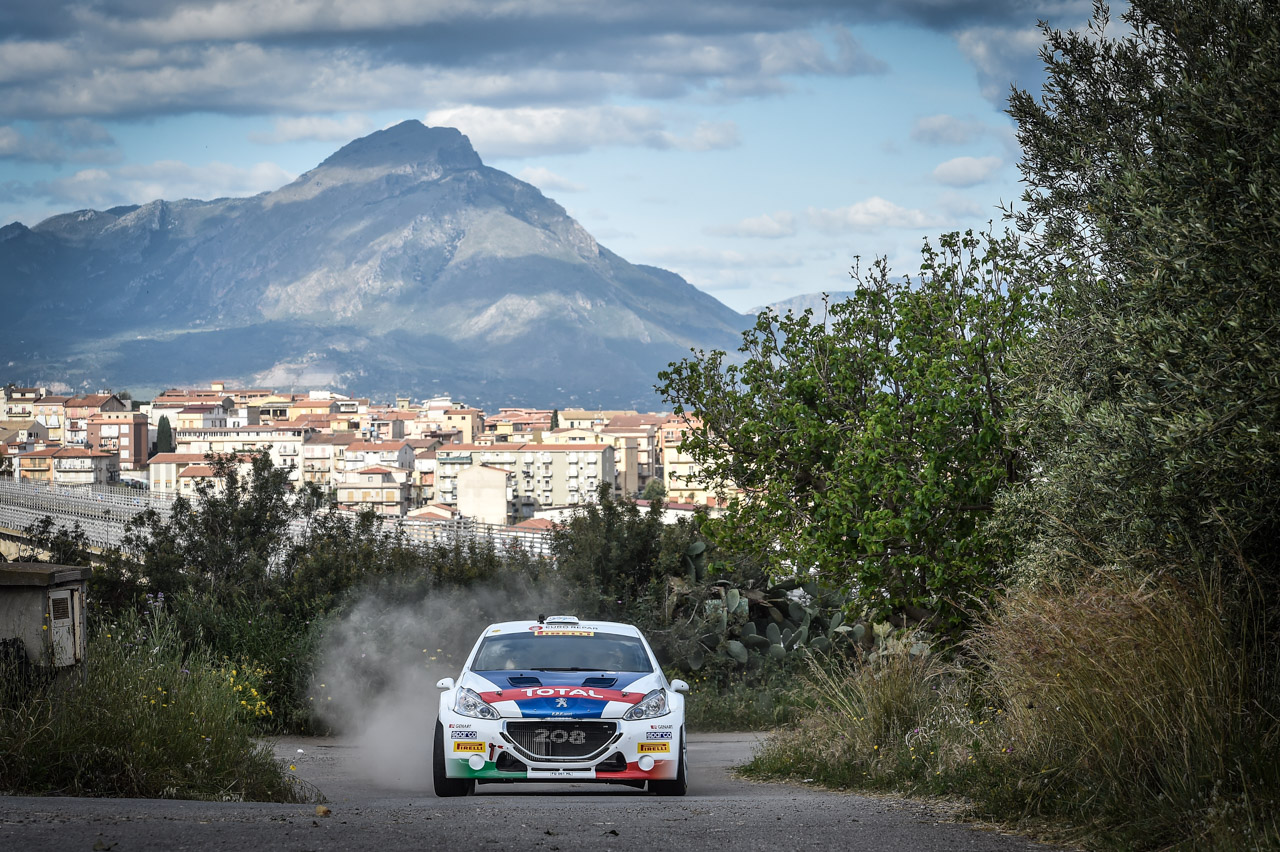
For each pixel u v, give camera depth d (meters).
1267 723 12.30
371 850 10.20
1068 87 19.30
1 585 15.61
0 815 11.26
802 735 22.98
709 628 41.94
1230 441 11.91
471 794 17.48
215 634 35.41
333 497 44.56
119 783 14.91
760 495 29.42
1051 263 19.31
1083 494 15.49
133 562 41.09
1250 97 12.62
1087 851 11.23
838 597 42.31
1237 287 12.16
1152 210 13.35
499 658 19.03
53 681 15.67
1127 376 15.34
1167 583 13.36
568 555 45.38
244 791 16.39
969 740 17.09
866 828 12.18
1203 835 10.57
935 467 23.56
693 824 12.34
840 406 29.00
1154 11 15.91
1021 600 15.76
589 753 16.83
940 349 23.78
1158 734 12.33
